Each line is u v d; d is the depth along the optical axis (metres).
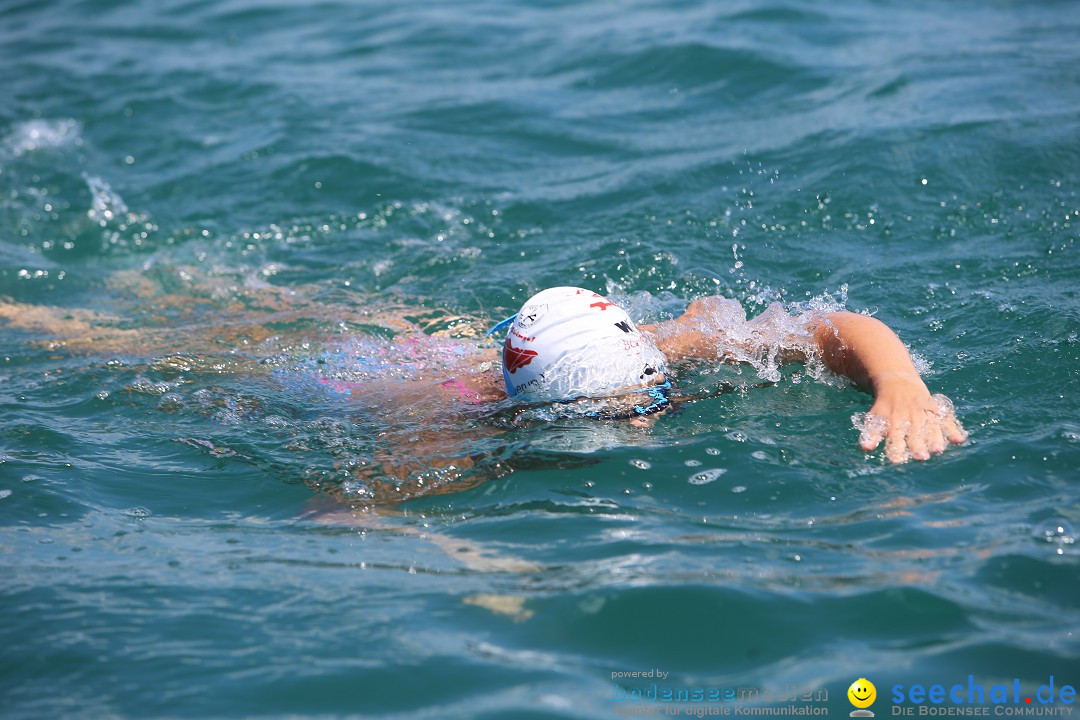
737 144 31.38
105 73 43.22
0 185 32.91
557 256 25.44
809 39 40.94
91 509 15.44
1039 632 11.20
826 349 18.05
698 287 23.12
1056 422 15.95
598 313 17.56
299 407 18.95
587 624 11.93
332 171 32.12
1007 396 16.98
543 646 11.56
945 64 36.12
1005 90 32.59
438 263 25.97
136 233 29.67
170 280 26.58
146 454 17.28
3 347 22.25
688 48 40.22
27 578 13.25
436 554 13.78
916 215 25.73
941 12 43.91
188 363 21.05
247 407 18.94
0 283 26.69
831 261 23.92
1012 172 27.05
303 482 16.19
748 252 24.72
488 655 11.41
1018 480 14.43
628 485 15.20
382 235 28.14
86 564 13.69
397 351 21.30
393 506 15.32
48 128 37.41
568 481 15.44
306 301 24.55
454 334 21.95
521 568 13.24
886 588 12.17
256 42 47.69
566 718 10.32
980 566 12.49
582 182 30.06
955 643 11.12
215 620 12.19
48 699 10.76
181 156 34.72
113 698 10.75
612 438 16.56
